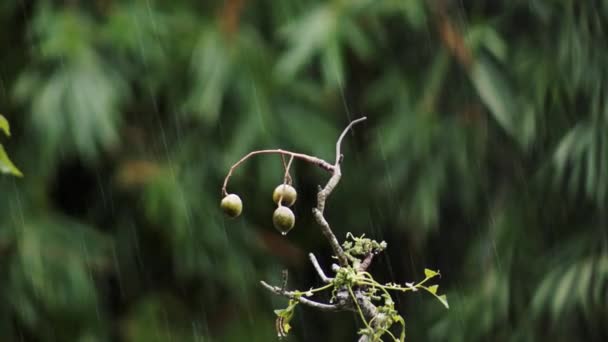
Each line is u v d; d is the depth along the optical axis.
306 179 9.44
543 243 8.73
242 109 8.60
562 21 8.45
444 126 8.84
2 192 8.51
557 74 8.39
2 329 8.33
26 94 8.16
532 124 8.27
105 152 8.78
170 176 8.55
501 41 8.48
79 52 8.16
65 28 8.23
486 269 8.74
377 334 2.64
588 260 8.30
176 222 8.42
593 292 8.27
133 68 8.51
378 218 9.27
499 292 8.55
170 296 9.01
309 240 9.71
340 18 8.43
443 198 9.36
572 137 8.20
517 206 8.79
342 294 2.65
